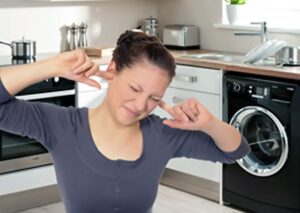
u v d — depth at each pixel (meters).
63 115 1.27
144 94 1.14
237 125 3.68
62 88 3.81
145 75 1.14
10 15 4.25
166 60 1.15
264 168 3.59
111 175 1.24
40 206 3.93
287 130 3.39
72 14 4.60
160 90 1.15
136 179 1.26
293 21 4.42
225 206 3.88
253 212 3.70
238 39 4.55
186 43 4.75
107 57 4.20
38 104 1.28
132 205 1.27
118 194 1.25
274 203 3.55
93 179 1.24
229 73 3.73
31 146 3.73
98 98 4.05
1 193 3.63
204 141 1.31
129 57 1.15
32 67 1.13
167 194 4.13
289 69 3.45
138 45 1.16
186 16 4.94
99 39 4.80
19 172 3.69
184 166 4.15
